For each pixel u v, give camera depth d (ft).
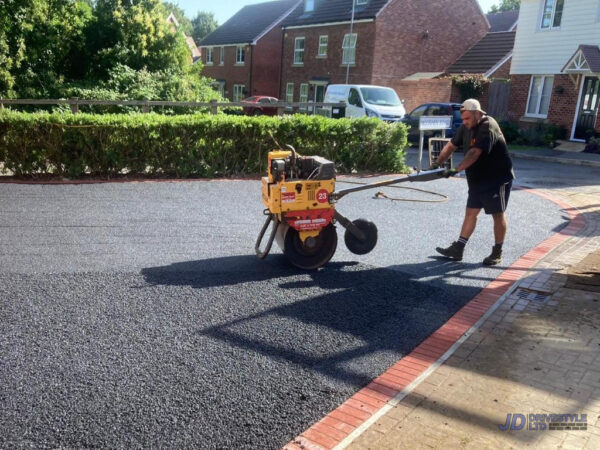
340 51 100.68
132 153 34.27
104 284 15.94
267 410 10.27
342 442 9.39
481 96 79.15
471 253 20.75
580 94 64.39
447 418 10.14
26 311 13.91
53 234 20.94
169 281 16.44
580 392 11.01
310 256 17.99
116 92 56.29
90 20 67.56
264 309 14.78
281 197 16.92
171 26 69.92
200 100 60.34
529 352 12.75
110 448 9.05
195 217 24.59
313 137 39.06
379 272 18.16
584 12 64.08
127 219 23.73
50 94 60.64
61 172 33.45
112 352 12.09
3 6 60.64
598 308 15.31
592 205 31.14
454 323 14.34
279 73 120.88
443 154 20.38
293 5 125.08
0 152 32.14
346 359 12.32
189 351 12.30
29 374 11.05
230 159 36.81
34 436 9.24
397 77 95.96
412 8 94.48
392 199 29.81
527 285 17.16
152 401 10.35
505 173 18.61
